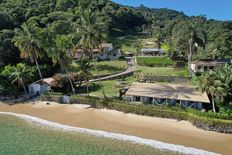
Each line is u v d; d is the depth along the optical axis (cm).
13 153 4188
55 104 7069
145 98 6556
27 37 7369
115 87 8012
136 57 12000
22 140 4728
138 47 15912
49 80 8025
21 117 6141
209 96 6169
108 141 4684
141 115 6016
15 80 7738
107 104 6494
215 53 11262
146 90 6688
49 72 9319
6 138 4822
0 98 7575
